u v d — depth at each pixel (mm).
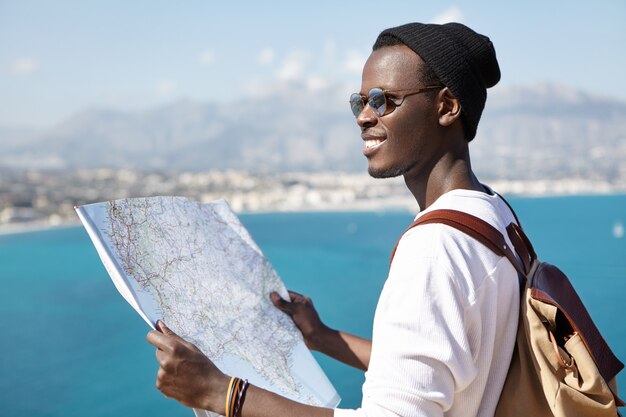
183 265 1364
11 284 46812
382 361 1055
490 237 1135
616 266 36281
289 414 1059
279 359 1399
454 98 1199
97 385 21016
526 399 1123
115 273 1180
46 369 23375
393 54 1211
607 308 24250
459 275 1078
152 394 19688
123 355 25016
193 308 1306
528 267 1223
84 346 26844
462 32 1229
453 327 1047
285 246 63688
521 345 1146
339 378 17656
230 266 1501
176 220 1430
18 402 19453
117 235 1243
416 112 1196
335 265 48375
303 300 1605
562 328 1167
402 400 1013
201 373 1094
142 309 1158
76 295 41188
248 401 1075
